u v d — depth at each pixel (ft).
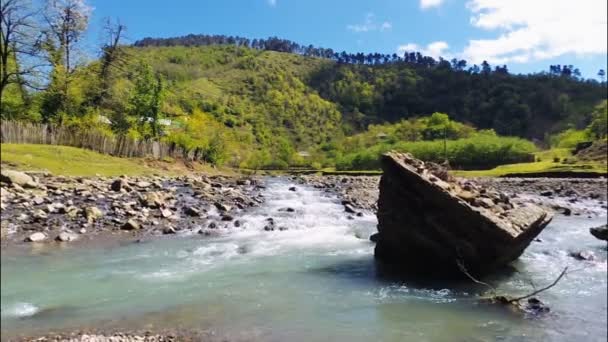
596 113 495.41
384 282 45.09
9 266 47.65
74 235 60.85
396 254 53.01
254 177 166.91
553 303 40.01
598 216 93.76
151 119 182.09
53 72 159.74
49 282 43.09
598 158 300.81
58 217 67.77
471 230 46.52
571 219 89.30
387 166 53.16
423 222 49.98
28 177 83.10
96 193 84.43
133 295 39.83
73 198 79.46
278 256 54.65
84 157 124.26
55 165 107.14
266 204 89.97
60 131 136.36
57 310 36.11
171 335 31.45
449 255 48.34
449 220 47.83
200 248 57.57
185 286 42.52
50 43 158.30
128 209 74.95
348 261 52.85
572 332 33.65
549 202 111.65
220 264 50.49
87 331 32.07
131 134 170.40
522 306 38.88
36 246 55.57
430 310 37.55
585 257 56.03
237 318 34.81
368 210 89.20
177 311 36.14
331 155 514.68
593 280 46.80
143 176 119.14
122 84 179.32
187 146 183.01
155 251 55.57
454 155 349.20
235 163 268.62
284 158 428.15
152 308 36.76
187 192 95.20
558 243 64.95
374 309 37.58
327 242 62.64
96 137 139.95
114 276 45.29
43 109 161.48
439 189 48.16
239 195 95.96
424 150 362.74
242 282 44.11
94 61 171.94
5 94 159.74
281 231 69.10
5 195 74.02
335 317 35.42
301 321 34.47
